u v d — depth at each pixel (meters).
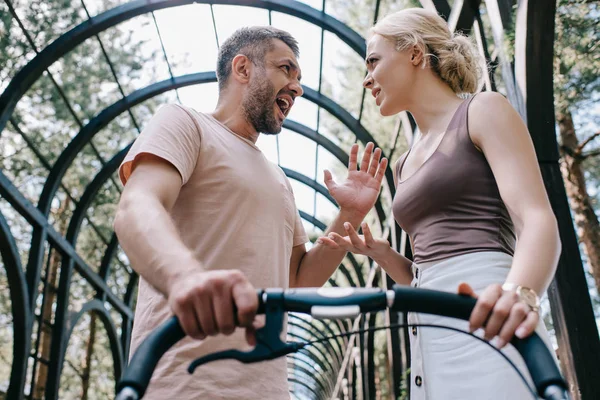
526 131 1.43
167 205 1.43
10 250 7.43
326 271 1.97
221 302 0.83
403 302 0.84
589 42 5.02
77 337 11.75
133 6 7.71
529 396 1.24
